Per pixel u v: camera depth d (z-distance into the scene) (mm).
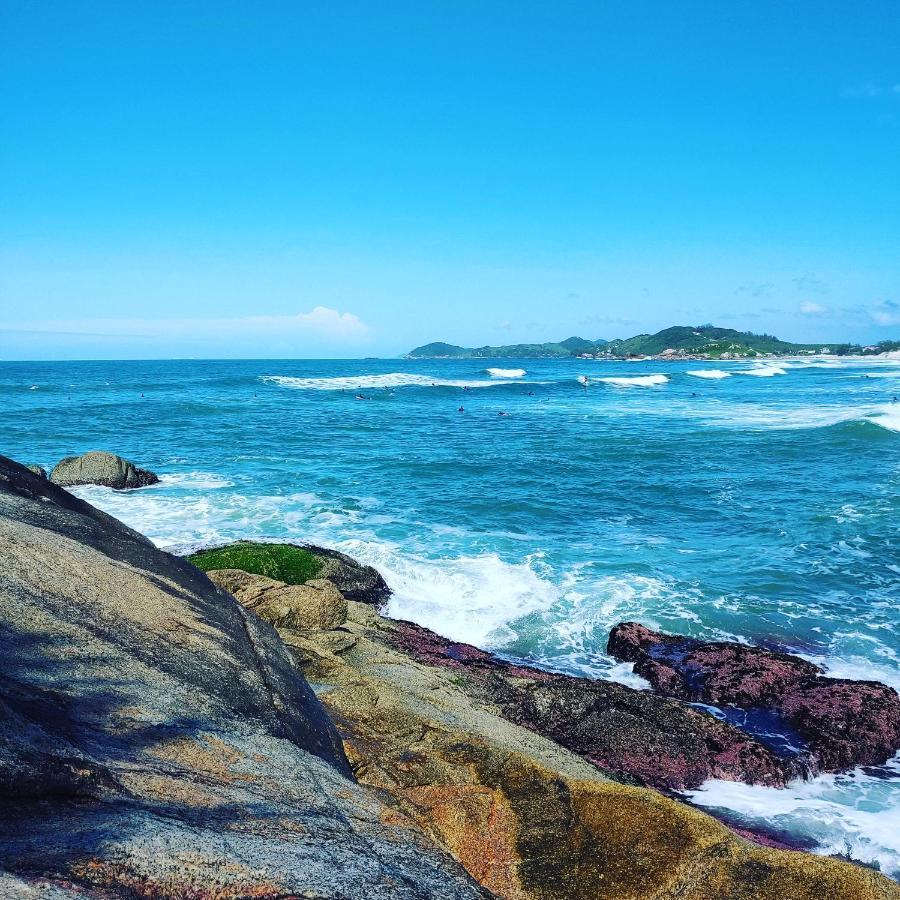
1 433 40625
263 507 23578
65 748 3510
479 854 5898
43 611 5254
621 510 24078
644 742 10172
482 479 29016
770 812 9172
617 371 132000
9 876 2496
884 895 5273
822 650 13859
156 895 2756
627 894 5484
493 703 10469
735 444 37156
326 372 123250
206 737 4664
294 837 3732
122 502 23984
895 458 32125
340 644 11227
